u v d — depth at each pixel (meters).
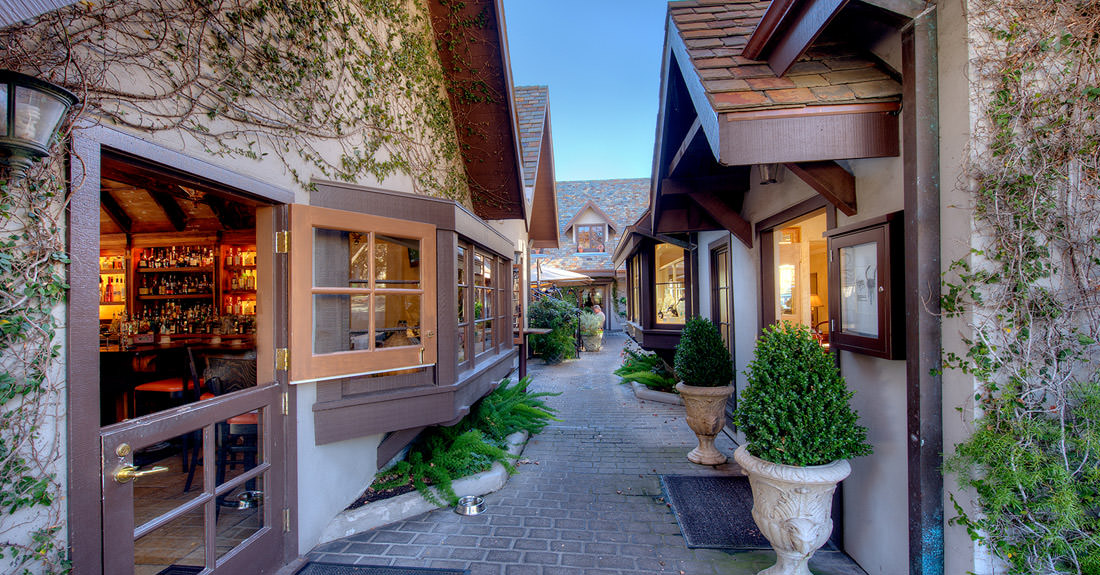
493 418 4.64
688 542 2.94
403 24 3.93
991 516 1.86
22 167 1.31
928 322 2.05
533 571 2.65
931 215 2.05
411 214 3.29
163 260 5.36
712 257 6.16
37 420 1.48
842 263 2.71
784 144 2.23
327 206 2.88
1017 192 1.89
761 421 2.39
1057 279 1.90
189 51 2.02
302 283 2.68
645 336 7.75
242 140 2.32
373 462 3.62
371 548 2.89
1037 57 1.89
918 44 2.06
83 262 1.61
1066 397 1.86
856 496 2.74
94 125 1.61
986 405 1.90
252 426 2.59
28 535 1.47
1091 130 1.87
